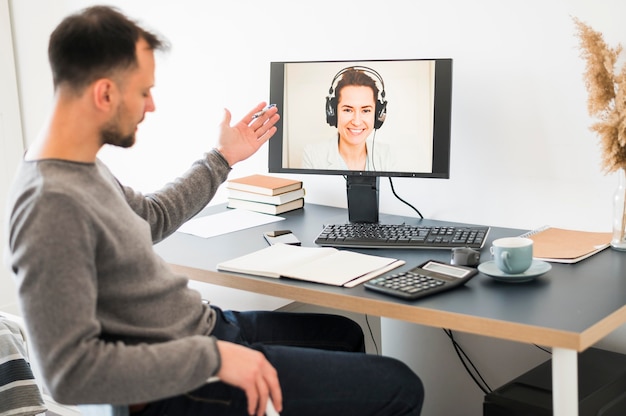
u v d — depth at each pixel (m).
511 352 2.37
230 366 1.44
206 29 2.84
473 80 2.29
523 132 2.24
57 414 2.40
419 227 2.13
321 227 2.32
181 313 1.60
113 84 1.50
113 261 1.48
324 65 2.27
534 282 1.75
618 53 2.04
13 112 3.34
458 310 1.60
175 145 3.03
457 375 2.49
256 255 2.01
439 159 2.19
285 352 1.67
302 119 2.31
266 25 2.68
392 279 1.76
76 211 1.40
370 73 2.22
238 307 2.34
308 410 1.61
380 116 2.23
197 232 2.30
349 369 1.65
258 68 2.74
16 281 1.41
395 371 1.66
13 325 2.16
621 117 1.88
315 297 1.76
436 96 2.17
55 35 1.49
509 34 2.21
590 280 1.75
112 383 1.38
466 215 2.39
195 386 1.43
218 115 2.88
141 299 1.53
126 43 1.50
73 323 1.36
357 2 2.46
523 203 2.28
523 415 1.85
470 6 2.26
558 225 2.24
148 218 1.89
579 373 1.98
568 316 1.54
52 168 1.46
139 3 3.00
